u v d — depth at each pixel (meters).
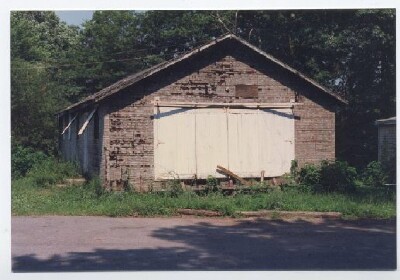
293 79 22.25
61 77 43.19
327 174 21.48
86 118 25.39
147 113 21.02
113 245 13.24
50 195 20.66
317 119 22.45
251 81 21.89
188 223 16.34
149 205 17.89
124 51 42.97
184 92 21.33
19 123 35.06
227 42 21.62
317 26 33.28
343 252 12.81
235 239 14.14
